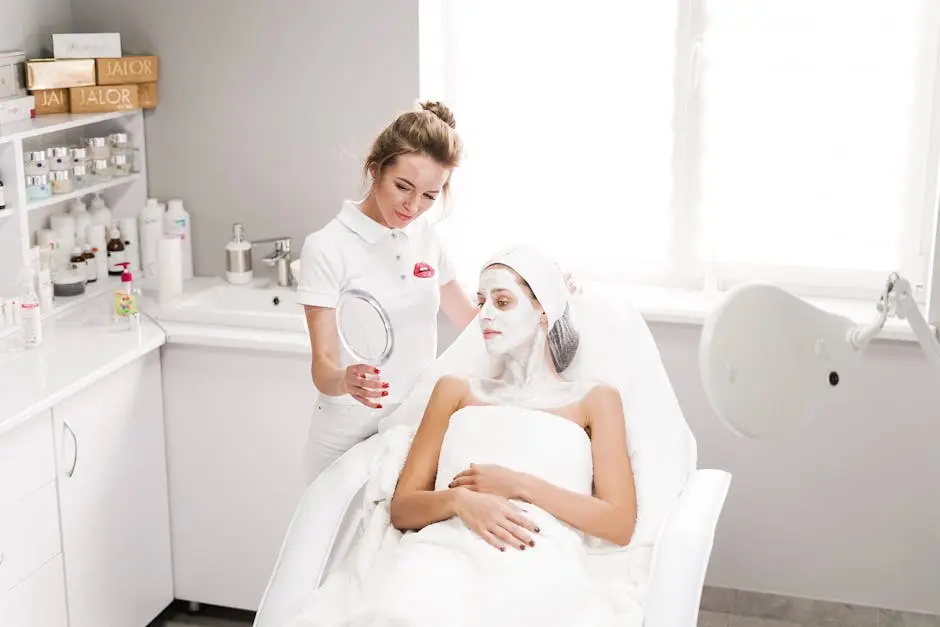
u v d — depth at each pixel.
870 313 2.75
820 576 2.88
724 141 2.86
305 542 1.95
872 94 2.77
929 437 2.74
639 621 1.76
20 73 2.80
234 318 2.75
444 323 2.93
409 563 1.82
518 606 1.75
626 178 2.96
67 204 3.01
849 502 2.82
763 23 2.77
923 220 2.80
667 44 2.85
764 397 1.08
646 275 3.00
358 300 2.16
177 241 2.85
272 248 3.09
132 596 2.73
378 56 2.86
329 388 2.09
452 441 2.06
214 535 2.86
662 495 2.02
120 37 2.99
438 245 2.32
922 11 2.70
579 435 2.04
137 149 3.06
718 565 2.94
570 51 2.91
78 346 2.59
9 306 2.64
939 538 2.79
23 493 2.30
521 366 2.12
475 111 3.00
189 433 2.79
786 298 1.09
